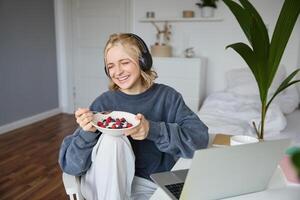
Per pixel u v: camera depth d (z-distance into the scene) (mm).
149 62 1146
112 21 3924
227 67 3436
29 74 3762
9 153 2842
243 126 2139
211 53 3475
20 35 3547
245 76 2955
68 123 3873
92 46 4113
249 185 841
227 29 3340
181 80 3303
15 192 2131
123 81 1115
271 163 819
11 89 3514
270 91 2555
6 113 3488
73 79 4336
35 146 3035
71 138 1052
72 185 976
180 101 1226
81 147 998
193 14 3395
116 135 970
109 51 1092
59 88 4352
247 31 1282
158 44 3557
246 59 1263
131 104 1182
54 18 4090
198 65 3191
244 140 1133
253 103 2533
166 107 1212
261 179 847
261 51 1223
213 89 3561
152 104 1192
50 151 2906
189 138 1093
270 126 2072
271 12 3109
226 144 1258
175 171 1020
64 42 4223
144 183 1162
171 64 3299
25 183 2262
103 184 990
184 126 1135
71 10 4094
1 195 2084
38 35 3832
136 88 1184
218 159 718
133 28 3793
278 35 1221
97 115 1021
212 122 2199
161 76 3369
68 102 4398
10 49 3430
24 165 2576
